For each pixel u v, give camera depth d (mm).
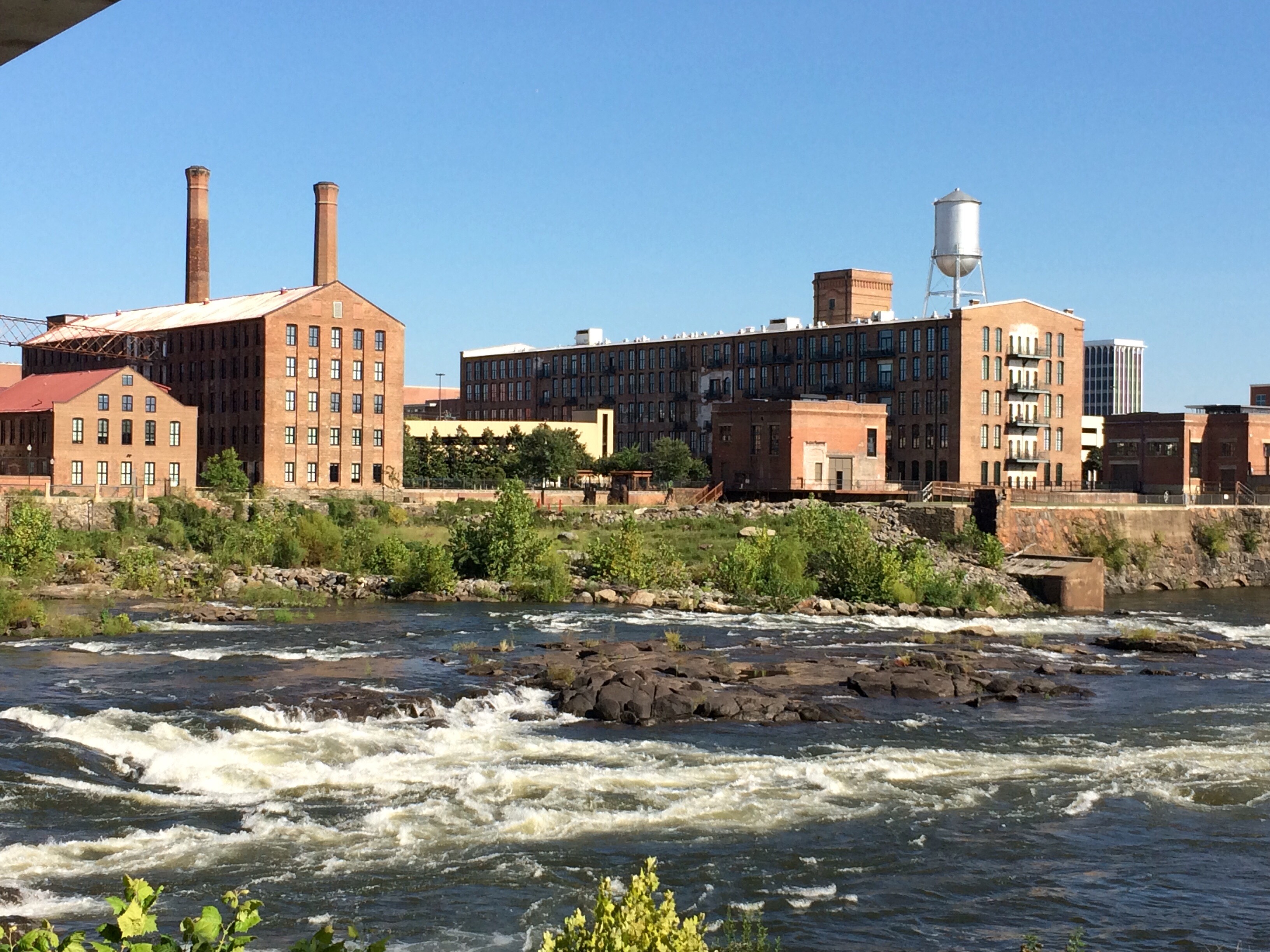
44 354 154000
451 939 23859
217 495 102375
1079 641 65688
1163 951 24359
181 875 26797
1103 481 153750
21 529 78562
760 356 163875
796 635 63719
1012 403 147125
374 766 35625
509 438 152750
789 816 32156
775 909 26016
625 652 54719
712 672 49844
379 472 130000
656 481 143875
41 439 110438
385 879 26922
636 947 14211
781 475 125625
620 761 37062
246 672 48188
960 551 95812
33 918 23859
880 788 34875
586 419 178375
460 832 30156
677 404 174500
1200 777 36688
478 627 63750
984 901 26734
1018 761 38094
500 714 43000
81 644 55062
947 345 143625
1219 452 144750
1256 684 52156
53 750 35219
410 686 45938
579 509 106812
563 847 29312
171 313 145625
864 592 79688
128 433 112125
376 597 77062
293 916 24750
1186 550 108750
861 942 24391
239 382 127438
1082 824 32219
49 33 7219
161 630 60656
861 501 115688
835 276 170000
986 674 52156
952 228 151375
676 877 27625
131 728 38094
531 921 24812
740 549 81688
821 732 41781
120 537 89625
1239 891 27656
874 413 130625
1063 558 90812
